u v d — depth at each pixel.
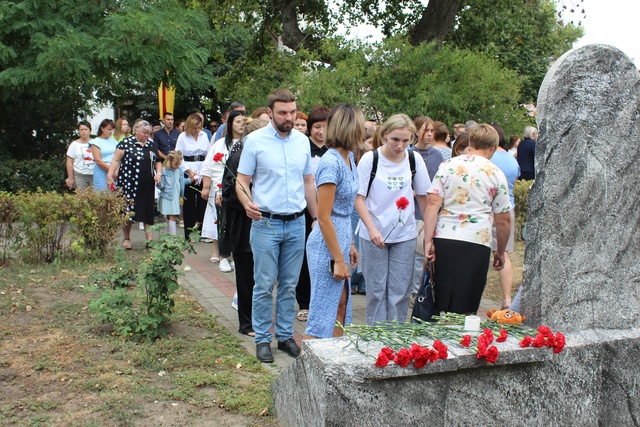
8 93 12.88
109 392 4.28
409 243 4.89
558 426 3.66
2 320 5.77
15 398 4.17
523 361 3.45
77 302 6.45
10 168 14.23
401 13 20.05
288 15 18.52
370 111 14.54
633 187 3.88
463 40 19.92
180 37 12.62
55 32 12.32
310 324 4.38
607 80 3.75
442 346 3.21
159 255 5.48
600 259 3.88
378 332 3.58
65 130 17.08
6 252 8.32
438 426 3.30
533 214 3.81
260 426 3.88
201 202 10.44
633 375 3.87
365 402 3.15
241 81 18.92
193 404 4.17
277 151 4.99
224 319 6.16
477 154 4.60
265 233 4.99
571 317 3.86
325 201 4.20
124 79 12.62
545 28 22.50
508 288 6.43
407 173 4.93
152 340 5.39
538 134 3.74
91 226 8.44
